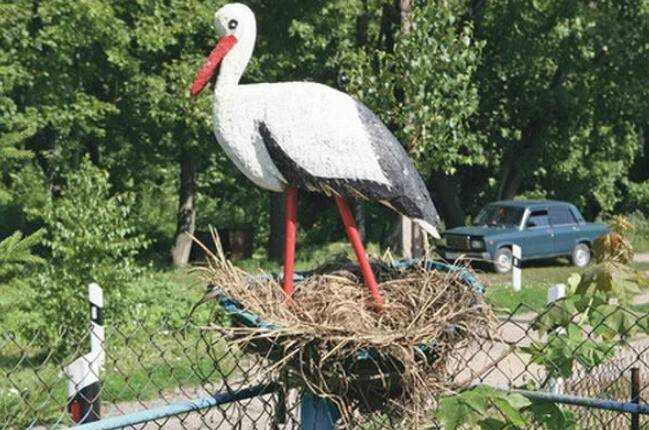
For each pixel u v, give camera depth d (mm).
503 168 31281
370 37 26547
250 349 3928
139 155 28562
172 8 24469
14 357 8609
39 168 24594
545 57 28125
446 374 3973
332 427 4031
